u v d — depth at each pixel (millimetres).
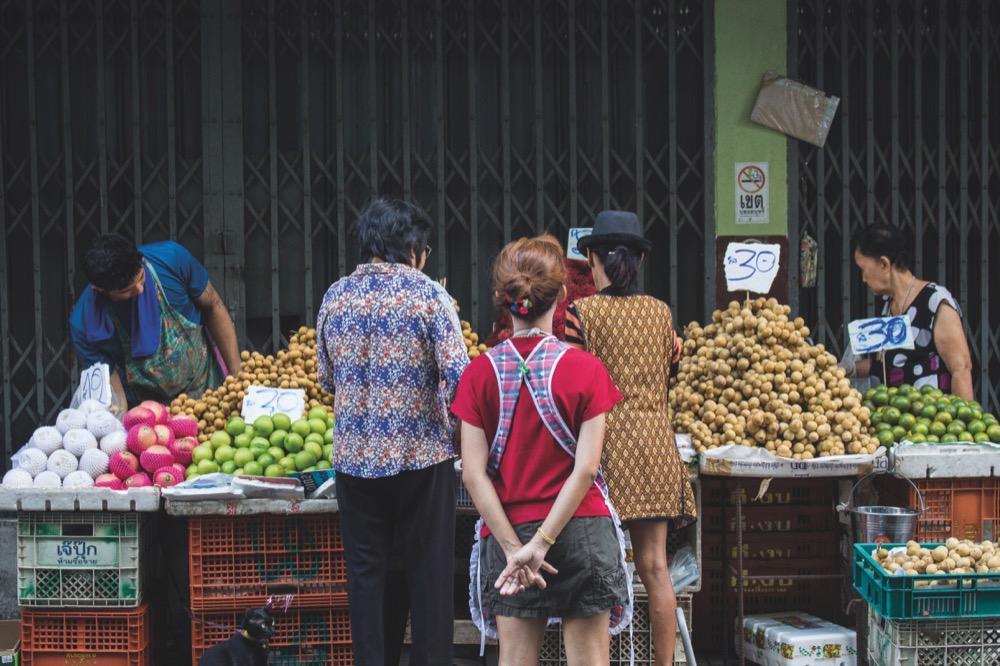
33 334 6648
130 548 5012
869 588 4566
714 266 6715
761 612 5891
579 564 3627
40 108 6613
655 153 6848
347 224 6723
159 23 6609
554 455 3660
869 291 6887
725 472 5152
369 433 4336
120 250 5336
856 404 5383
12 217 6578
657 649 4746
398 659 5234
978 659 4395
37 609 5062
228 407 5426
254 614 4777
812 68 6855
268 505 4953
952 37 6844
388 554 4492
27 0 6480
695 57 6770
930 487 5277
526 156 6809
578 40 6762
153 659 5418
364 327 4352
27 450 5086
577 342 4680
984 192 6863
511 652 3717
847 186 6781
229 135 6586
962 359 5719
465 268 6824
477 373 3736
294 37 6637
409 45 6695
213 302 5938
